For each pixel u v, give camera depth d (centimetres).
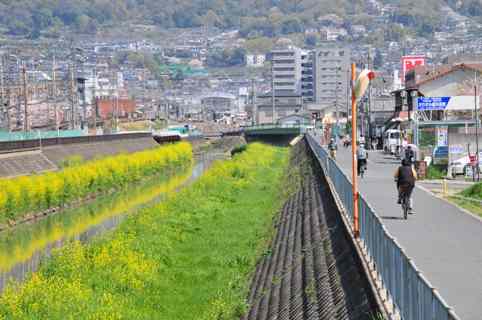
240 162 10219
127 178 10431
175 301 3534
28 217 7219
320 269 2766
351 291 2194
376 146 9888
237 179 8931
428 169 5700
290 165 10038
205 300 3512
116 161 10225
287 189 7125
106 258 3828
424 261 2291
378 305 1788
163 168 12750
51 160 10400
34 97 17700
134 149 15012
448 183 5209
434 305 1354
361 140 9756
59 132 12638
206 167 13738
